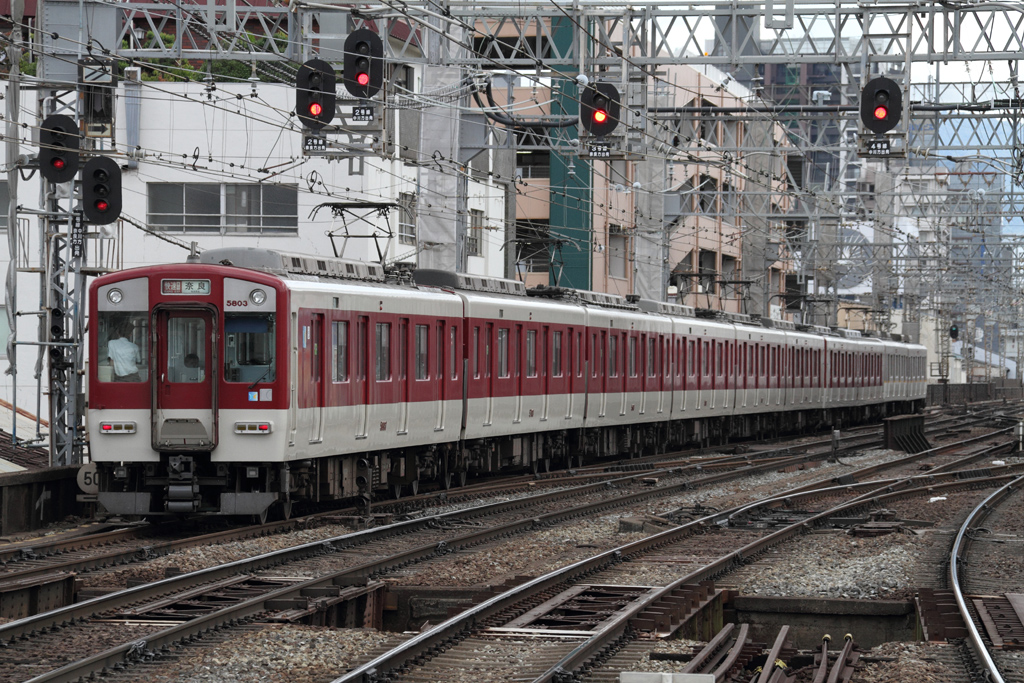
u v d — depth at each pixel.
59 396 52.91
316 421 48.66
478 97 79.69
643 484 71.56
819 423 134.50
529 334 71.12
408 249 104.00
